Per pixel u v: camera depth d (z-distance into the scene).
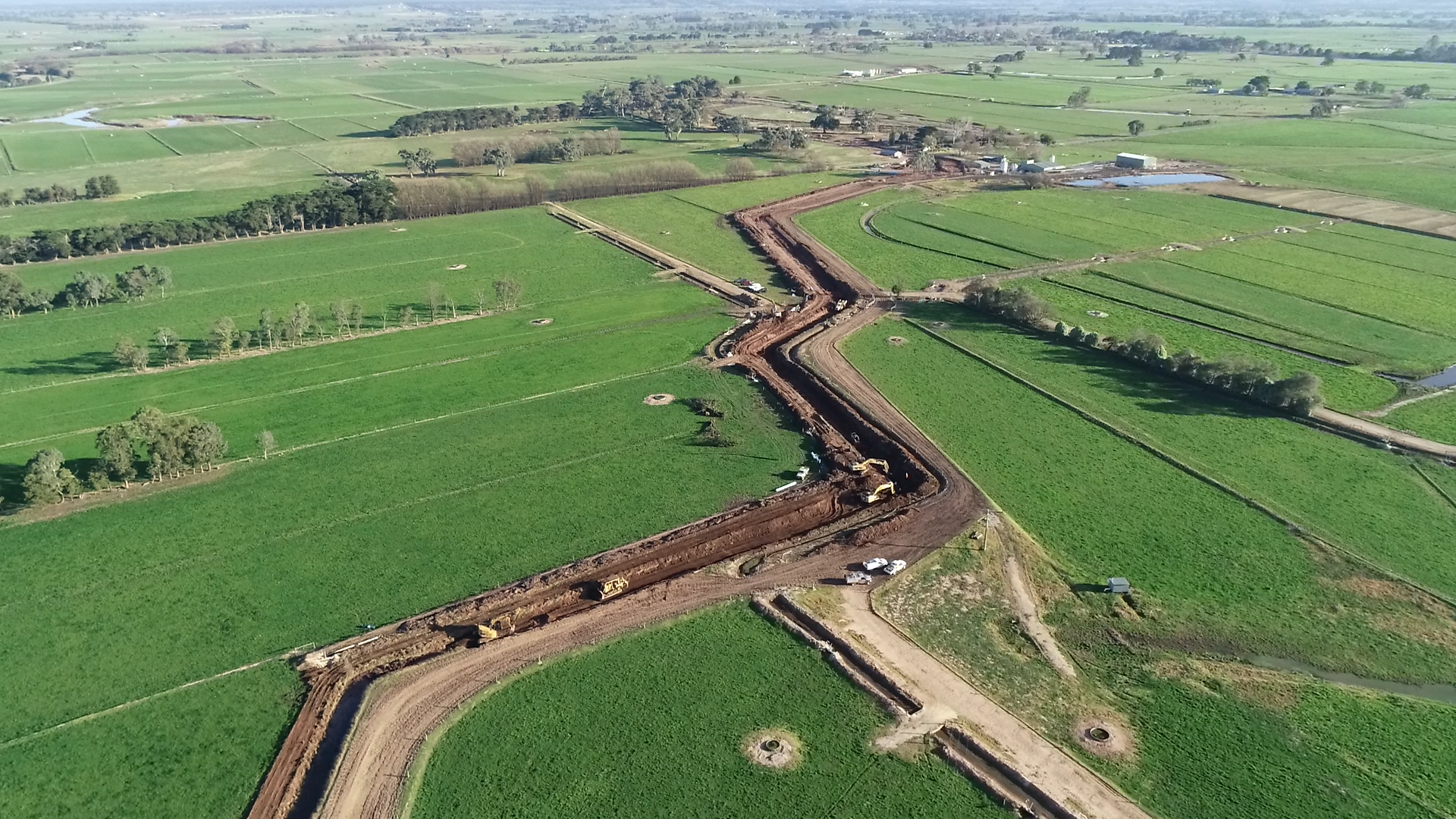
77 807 59.81
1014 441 107.56
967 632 76.38
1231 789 60.91
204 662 72.62
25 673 71.19
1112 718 67.31
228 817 59.41
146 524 90.69
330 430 110.25
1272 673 71.56
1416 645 74.12
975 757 64.06
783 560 86.31
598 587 82.19
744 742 64.81
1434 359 128.62
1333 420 110.56
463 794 60.72
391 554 86.56
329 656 73.31
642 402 118.50
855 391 120.94
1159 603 79.31
